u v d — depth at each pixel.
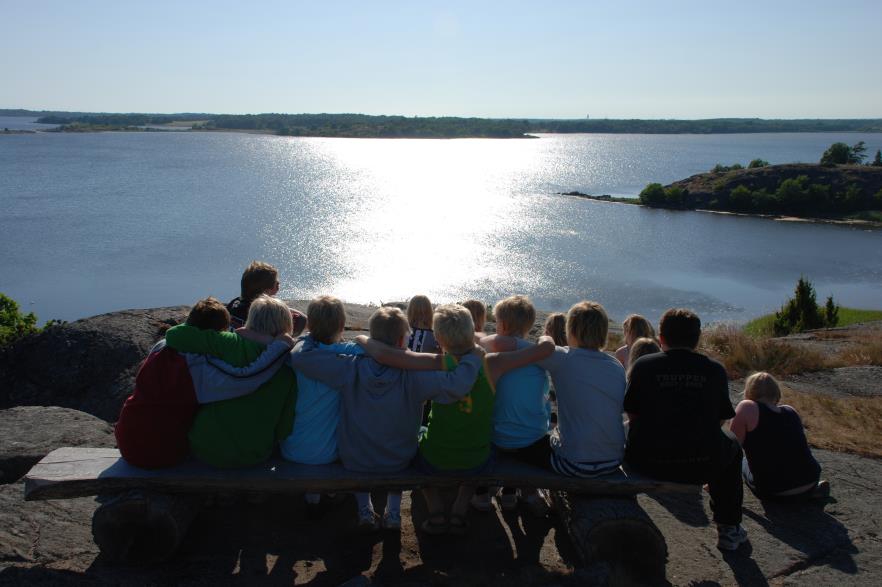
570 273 51.59
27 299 42.56
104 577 3.38
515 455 4.05
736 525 3.95
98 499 4.27
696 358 3.85
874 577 3.72
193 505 3.81
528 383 3.99
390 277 49.12
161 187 109.44
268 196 99.12
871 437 5.99
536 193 117.06
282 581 3.52
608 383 3.82
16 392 6.16
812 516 4.41
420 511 4.42
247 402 3.65
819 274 53.41
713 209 98.94
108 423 5.36
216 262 53.38
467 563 3.78
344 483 3.70
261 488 3.66
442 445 3.68
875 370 9.62
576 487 3.82
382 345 3.67
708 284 49.06
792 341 13.84
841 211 95.81
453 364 3.60
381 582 3.51
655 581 3.59
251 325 3.86
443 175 151.38
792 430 4.55
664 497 4.76
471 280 48.69
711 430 3.76
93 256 55.12
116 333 6.60
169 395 3.56
